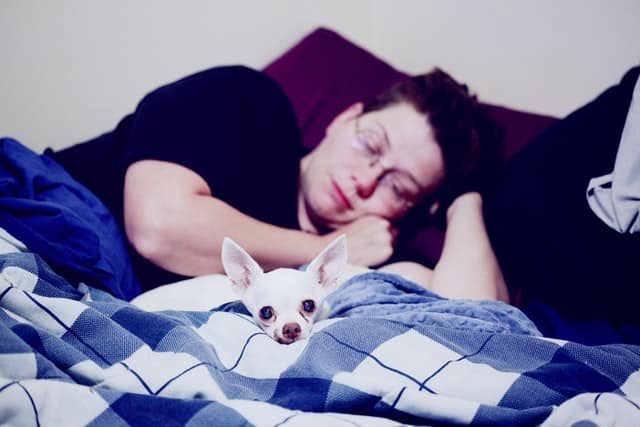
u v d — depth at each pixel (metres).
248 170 1.14
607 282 0.99
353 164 1.23
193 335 0.68
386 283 0.92
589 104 1.16
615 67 1.53
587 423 0.53
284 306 0.76
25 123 1.31
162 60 1.51
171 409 0.54
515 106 1.72
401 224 1.33
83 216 0.92
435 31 1.84
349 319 0.72
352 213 1.25
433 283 1.11
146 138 1.04
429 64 1.89
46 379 0.57
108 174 1.13
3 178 0.89
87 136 1.42
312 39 1.68
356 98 1.60
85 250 0.84
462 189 1.33
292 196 1.25
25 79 1.29
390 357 0.65
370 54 1.68
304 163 1.35
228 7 1.62
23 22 1.26
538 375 0.63
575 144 1.12
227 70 1.21
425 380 0.62
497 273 1.14
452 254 1.16
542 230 1.09
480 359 0.67
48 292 0.74
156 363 0.61
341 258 0.83
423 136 1.22
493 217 1.25
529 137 1.47
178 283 0.95
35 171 0.93
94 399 0.54
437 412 0.56
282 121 1.25
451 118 1.24
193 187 1.00
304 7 1.81
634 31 1.47
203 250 0.98
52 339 0.61
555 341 0.70
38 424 0.52
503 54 1.71
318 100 1.58
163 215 0.95
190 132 1.06
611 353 0.69
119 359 0.63
